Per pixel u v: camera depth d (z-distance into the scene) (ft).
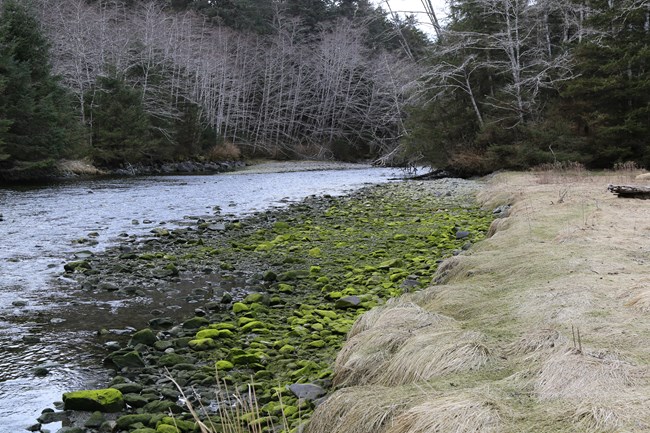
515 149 90.38
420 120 107.34
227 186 89.51
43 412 15.23
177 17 181.78
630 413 9.49
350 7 253.85
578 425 9.47
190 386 17.12
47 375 17.81
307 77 209.97
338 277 30.86
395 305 19.67
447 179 96.17
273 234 45.44
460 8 101.71
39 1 134.41
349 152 199.82
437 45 105.40
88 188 81.20
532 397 10.94
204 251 38.73
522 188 59.98
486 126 94.32
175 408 15.37
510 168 93.61
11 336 21.43
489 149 93.56
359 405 11.72
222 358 19.45
